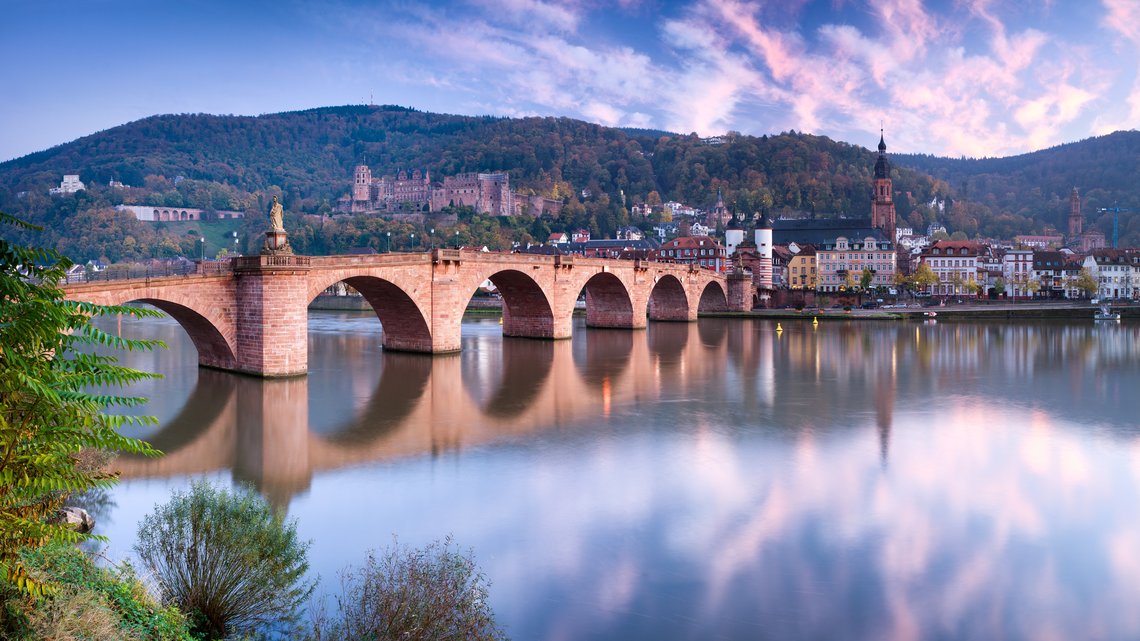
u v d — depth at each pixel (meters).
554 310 113.50
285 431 52.56
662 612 27.17
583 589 28.81
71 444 15.57
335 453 47.06
